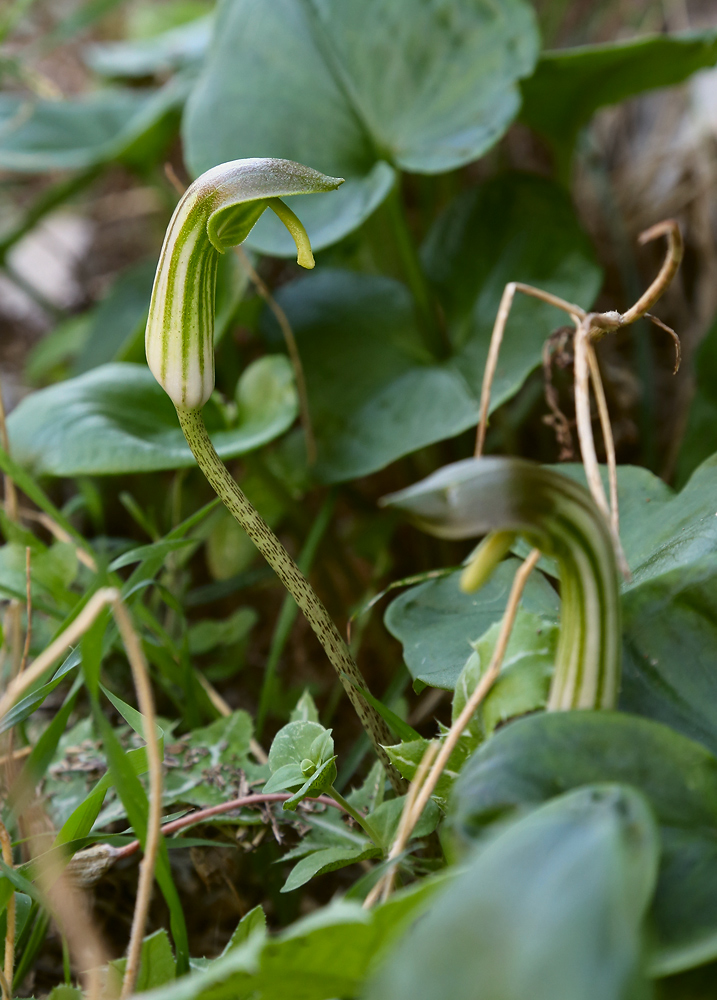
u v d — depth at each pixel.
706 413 0.60
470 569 0.42
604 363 0.73
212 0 1.28
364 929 0.41
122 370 0.60
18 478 0.53
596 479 0.45
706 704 0.44
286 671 0.67
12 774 0.51
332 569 0.73
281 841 0.48
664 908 0.41
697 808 0.42
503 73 0.58
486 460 0.41
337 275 0.69
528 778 0.42
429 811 0.47
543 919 0.39
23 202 1.26
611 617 0.42
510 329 0.60
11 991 0.47
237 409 0.61
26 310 1.18
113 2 0.98
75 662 0.47
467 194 0.68
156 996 0.40
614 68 0.63
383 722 0.48
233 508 0.47
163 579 0.60
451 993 0.39
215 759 0.51
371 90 0.61
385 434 0.58
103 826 0.50
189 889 0.52
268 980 0.42
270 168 0.44
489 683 0.44
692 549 0.47
